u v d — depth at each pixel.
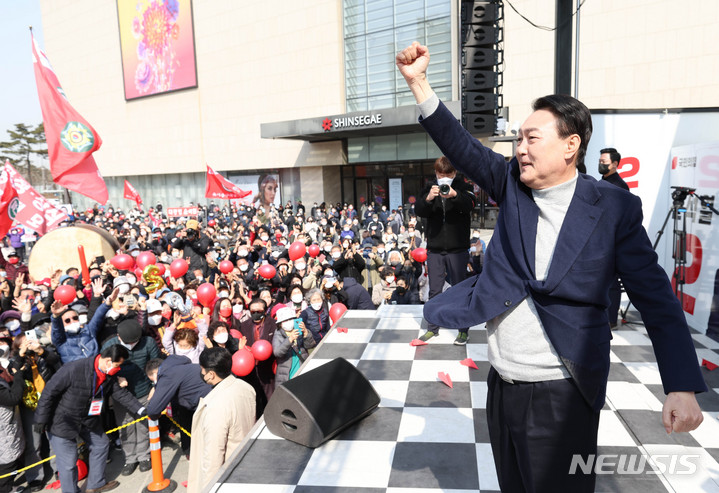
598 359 1.23
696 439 2.66
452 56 21.41
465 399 3.21
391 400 3.24
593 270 1.21
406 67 1.41
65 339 5.34
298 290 6.43
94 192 9.50
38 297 7.64
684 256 4.63
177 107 32.75
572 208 1.25
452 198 3.79
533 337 1.30
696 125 5.57
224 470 2.53
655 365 3.66
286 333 4.97
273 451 2.72
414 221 16.61
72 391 4.36
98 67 37.19
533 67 20.58
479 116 13.17
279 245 11.39
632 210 1.22
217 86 30.47
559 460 1.28
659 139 5.63
